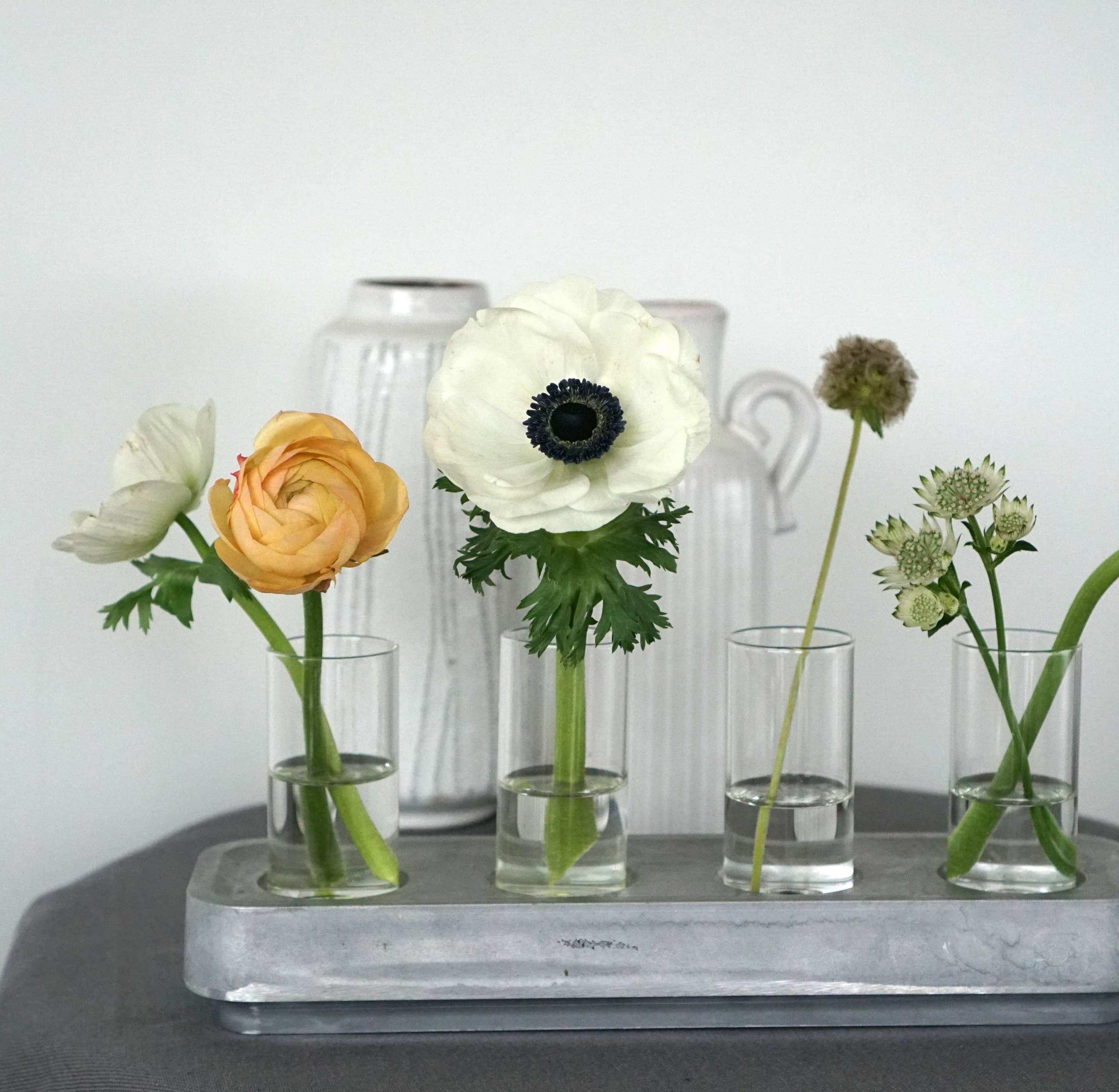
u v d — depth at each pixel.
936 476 0.64
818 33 1.12
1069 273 1.15
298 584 0.57
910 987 0.64
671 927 0.63
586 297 0.60
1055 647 0.66
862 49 1.12
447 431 0.58
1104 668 1.19
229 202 1.11
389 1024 0.65
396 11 1.10
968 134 1.13
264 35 1.10
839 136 1.13
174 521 0.65
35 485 1.12
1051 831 0.65
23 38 1.07
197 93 1.10
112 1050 0.64
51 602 1.14
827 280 1.14
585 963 0.63
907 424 1.16
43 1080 0.63
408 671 0.83
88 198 1.10
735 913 0.63
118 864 0.90
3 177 1.08
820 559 1.17
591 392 0.57
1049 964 0.64
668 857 0.71
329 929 0.63
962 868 0.66
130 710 1.17
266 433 0.59
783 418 1.15
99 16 1.08
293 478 0.57
